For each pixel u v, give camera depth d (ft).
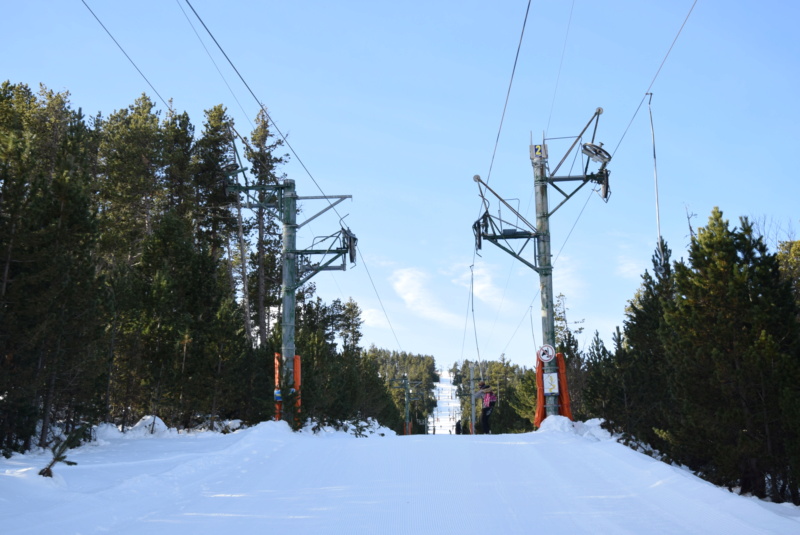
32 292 44.14
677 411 56.34
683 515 25.90
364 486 32.65
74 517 24.17
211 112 147.74
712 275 45.80
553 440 51.65
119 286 66.85
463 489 31.71
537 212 74.64
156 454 44.19
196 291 76.84
